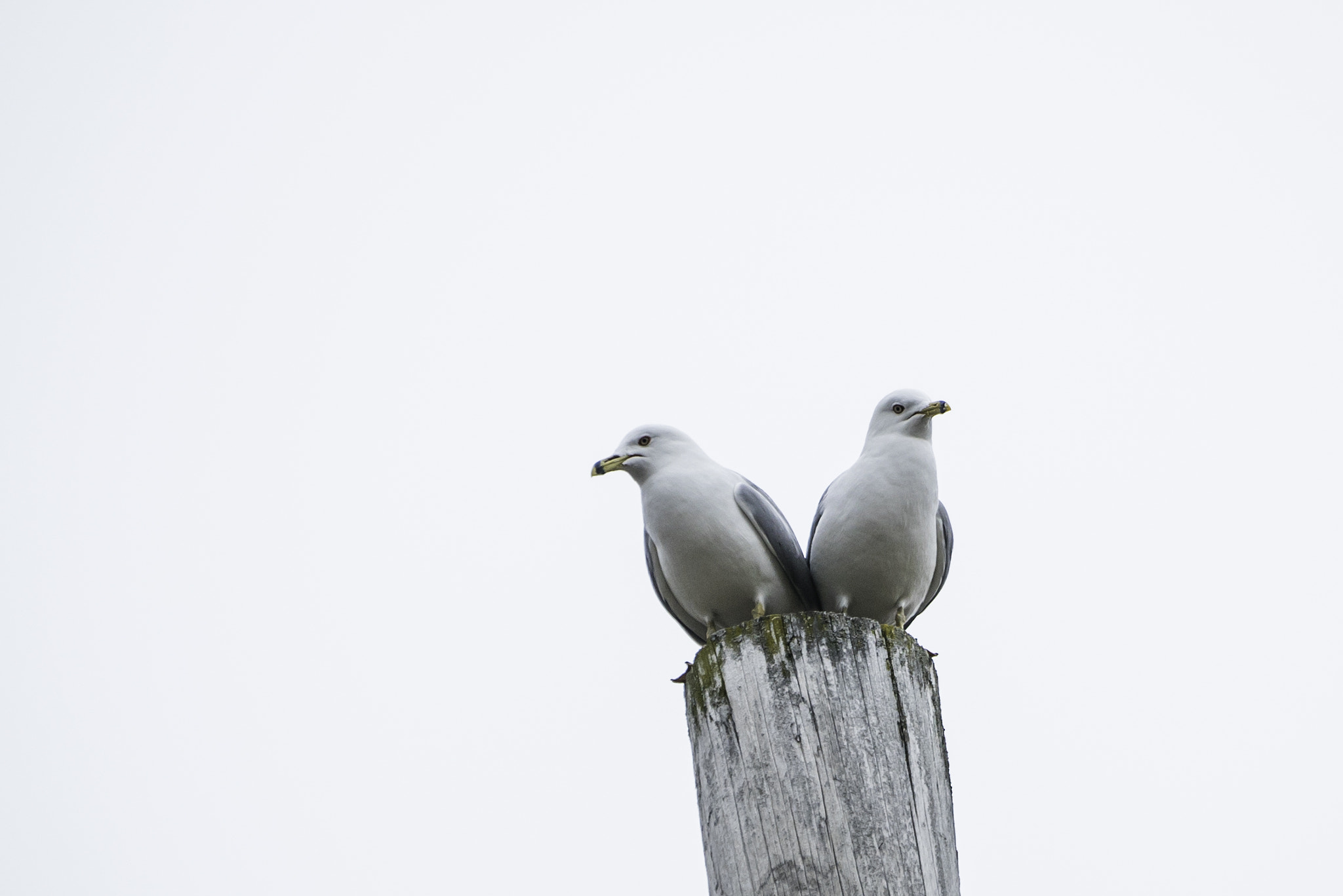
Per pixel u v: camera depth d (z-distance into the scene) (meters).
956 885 10.44
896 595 14.08
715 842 10.39
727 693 10.78
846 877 9.75
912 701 10.87
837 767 10.20
